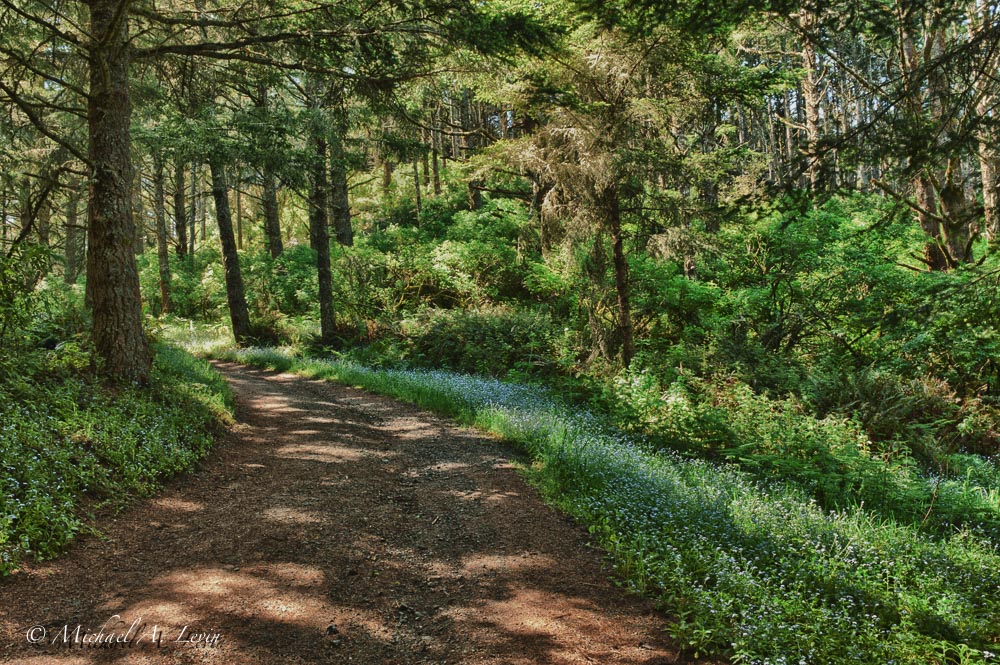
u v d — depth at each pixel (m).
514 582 4.87
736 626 4.03
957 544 6.16
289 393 12.70
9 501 4.80
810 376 11.62
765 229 14.84
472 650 3.93
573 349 15.39
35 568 4.44
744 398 10.66
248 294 23.77
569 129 12.52
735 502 6.43
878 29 4.78
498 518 6.19
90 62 8.66
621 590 4.80
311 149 15.92
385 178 35.34
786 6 4.89
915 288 11.51
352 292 21.05
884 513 7.21
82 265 23.69
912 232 14.50
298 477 7.28
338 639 3.99
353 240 26.77
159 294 26.78
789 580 4.91
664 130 13.46
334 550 5.31
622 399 11.09
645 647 4.02
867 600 4.60
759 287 14.88
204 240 42.56
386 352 17.44
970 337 8.88
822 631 4.07
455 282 20.48
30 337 8.05
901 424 9.84
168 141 13.88
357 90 11.17
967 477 8.21
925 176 5.36
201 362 12.94
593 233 13.41
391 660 3.80
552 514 6.34
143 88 13.89
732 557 5.00
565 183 13.12
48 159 11.57
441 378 13.55
